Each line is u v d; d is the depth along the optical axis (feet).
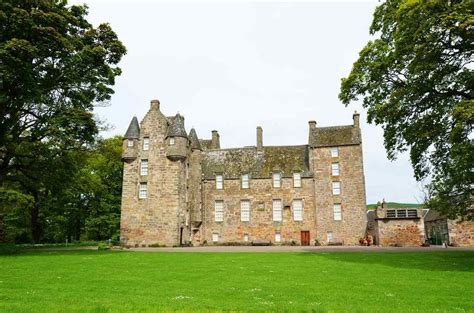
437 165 87.45
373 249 125.08
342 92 98.58
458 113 65.41
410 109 84.69
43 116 104.58
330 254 99.66
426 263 75.10
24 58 91.50
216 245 173.17
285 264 74.28
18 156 112.37
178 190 159.33
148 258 87.35
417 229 152.56
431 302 37.58
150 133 166.61
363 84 95.96
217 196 179.83
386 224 155.84
